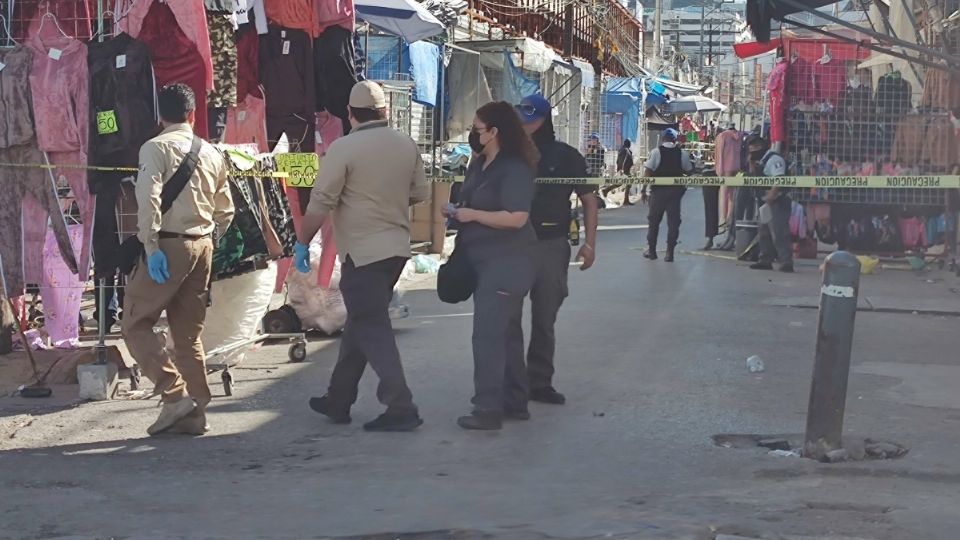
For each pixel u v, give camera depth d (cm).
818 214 1923
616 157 3578
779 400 866
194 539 541
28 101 908
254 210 901
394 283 781
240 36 1095
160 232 746
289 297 1130
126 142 898
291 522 569
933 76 1673
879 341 1145
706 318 1275
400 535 545
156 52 946
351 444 742
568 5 2922
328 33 1109
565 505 598
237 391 906
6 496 620
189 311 769
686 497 610
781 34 1845
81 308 1265
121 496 621
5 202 927
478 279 775
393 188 765
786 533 539
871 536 535
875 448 717
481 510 589
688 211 3353
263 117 1103
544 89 2367
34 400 873
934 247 1978
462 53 2066
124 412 836
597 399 867
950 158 1722
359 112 771
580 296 1460
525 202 759
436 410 836
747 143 2108
